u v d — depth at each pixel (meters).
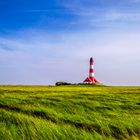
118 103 36.50
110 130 21.25
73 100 37.00
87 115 26.20
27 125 19.56
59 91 57.25
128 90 65.94
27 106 29.84
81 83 120.50
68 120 23.91
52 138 17.41
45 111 27.30
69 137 17.89
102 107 32.84
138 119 24.95
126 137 20.53
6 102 32.34
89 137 18.23
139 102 38.75
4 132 17.48
